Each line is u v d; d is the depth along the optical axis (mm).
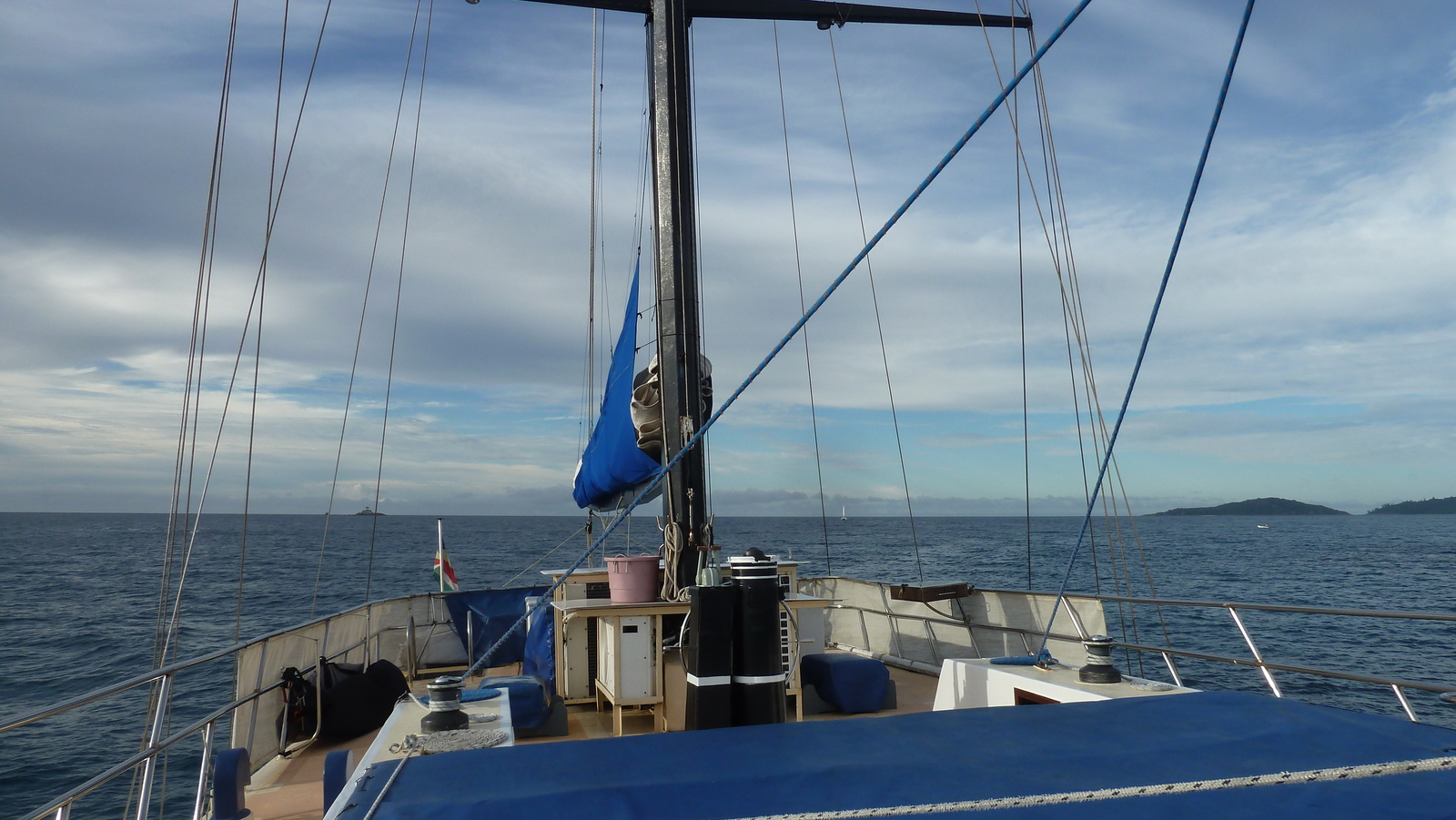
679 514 6152
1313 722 2768
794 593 7297
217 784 4188
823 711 6152
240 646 4938
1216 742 2553
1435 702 13977
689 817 1968
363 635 7566
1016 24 7125
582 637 6402
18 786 10031
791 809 2008
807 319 3621
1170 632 22016
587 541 9266
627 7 7383
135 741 11891
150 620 26484
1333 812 1899
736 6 7312
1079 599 5625
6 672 18422
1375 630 22328
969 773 2277
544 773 2350
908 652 8531
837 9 7504
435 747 2834
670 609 5570
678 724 5496
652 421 6352
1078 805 1992
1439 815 1871
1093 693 3541
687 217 6543
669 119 6641
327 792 3205
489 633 8758
